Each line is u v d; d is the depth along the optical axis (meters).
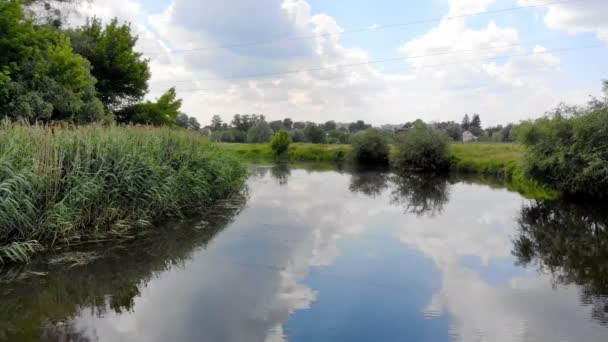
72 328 4.65
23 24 12.55
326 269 6.96
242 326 4.80
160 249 7.77
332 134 56.38
